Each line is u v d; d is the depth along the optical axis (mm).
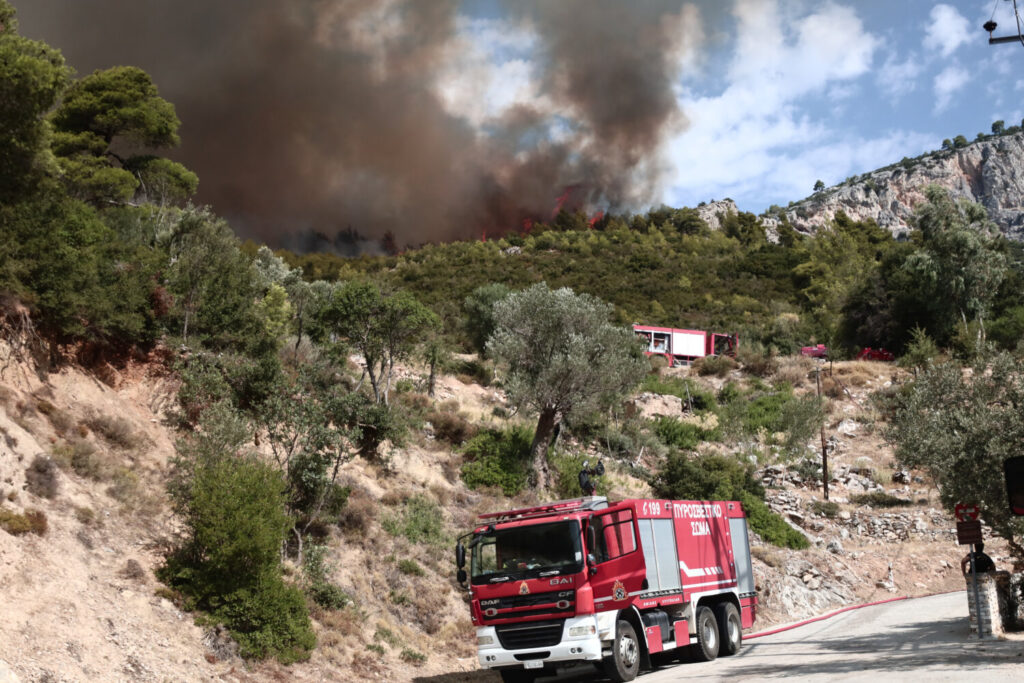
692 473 34844
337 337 33062
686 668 15297
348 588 17703
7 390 15219
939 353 59812
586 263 121312
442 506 24344
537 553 13875
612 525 14375
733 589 18578
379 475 23828
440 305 65625
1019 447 15914
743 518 20484
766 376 62531
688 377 59656
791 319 83812
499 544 14273
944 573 33969
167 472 17141
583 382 29328
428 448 28359
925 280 64188
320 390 23406
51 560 12047
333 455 19219
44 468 14055
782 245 181500
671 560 15938
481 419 33062
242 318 23812
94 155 35219
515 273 103812
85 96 34719
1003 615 16516
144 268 20984
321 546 17578
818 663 13383
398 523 21594
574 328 31328
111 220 25812
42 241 17250
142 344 20156
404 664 15883
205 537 13797
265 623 13938
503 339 31172
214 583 13891
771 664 14102
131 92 35500
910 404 17828
